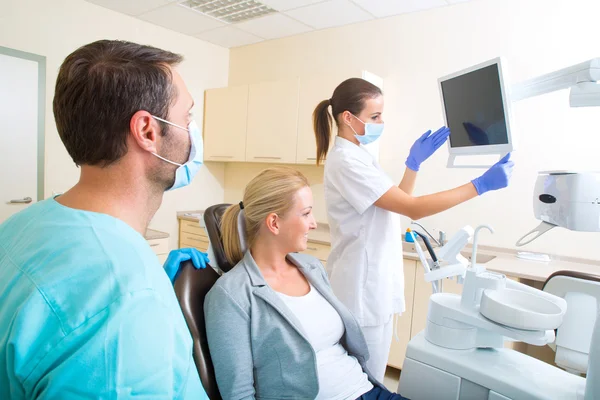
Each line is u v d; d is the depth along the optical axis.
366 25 3.18
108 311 0.44
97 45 0.57
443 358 1.08
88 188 0.57
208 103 3.87
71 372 0.42
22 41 2.77
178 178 0.66
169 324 0.49
